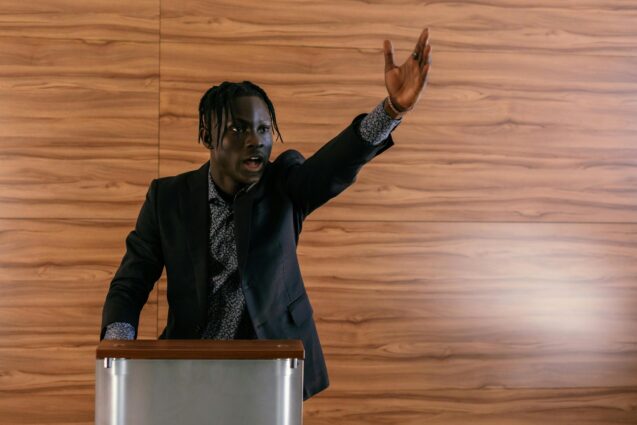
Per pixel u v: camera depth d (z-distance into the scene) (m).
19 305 6.32
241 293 3.58
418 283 6.64
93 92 6.37
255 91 3.53
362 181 6.59
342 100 6.57
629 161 6.83
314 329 3.74
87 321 6.37
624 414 6.83
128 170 6.39
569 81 6.78
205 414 2.56
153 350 2.54
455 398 6.68
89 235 6.37
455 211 6.68
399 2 6.62
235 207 3.54
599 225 6.81
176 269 3.67
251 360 2.57
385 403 6.61
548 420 6.76
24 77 6.32
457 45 6.68
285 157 3.76
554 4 6.77
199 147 6.46
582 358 6.80
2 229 6.30
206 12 6.46
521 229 6.74
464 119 6.68
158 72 6.43
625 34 6.83
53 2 6.34
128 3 6.39
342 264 6.57
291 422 2.58
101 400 2.54
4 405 6.30
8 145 6.30
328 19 6.56
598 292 6.80
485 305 6.70
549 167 6.77
